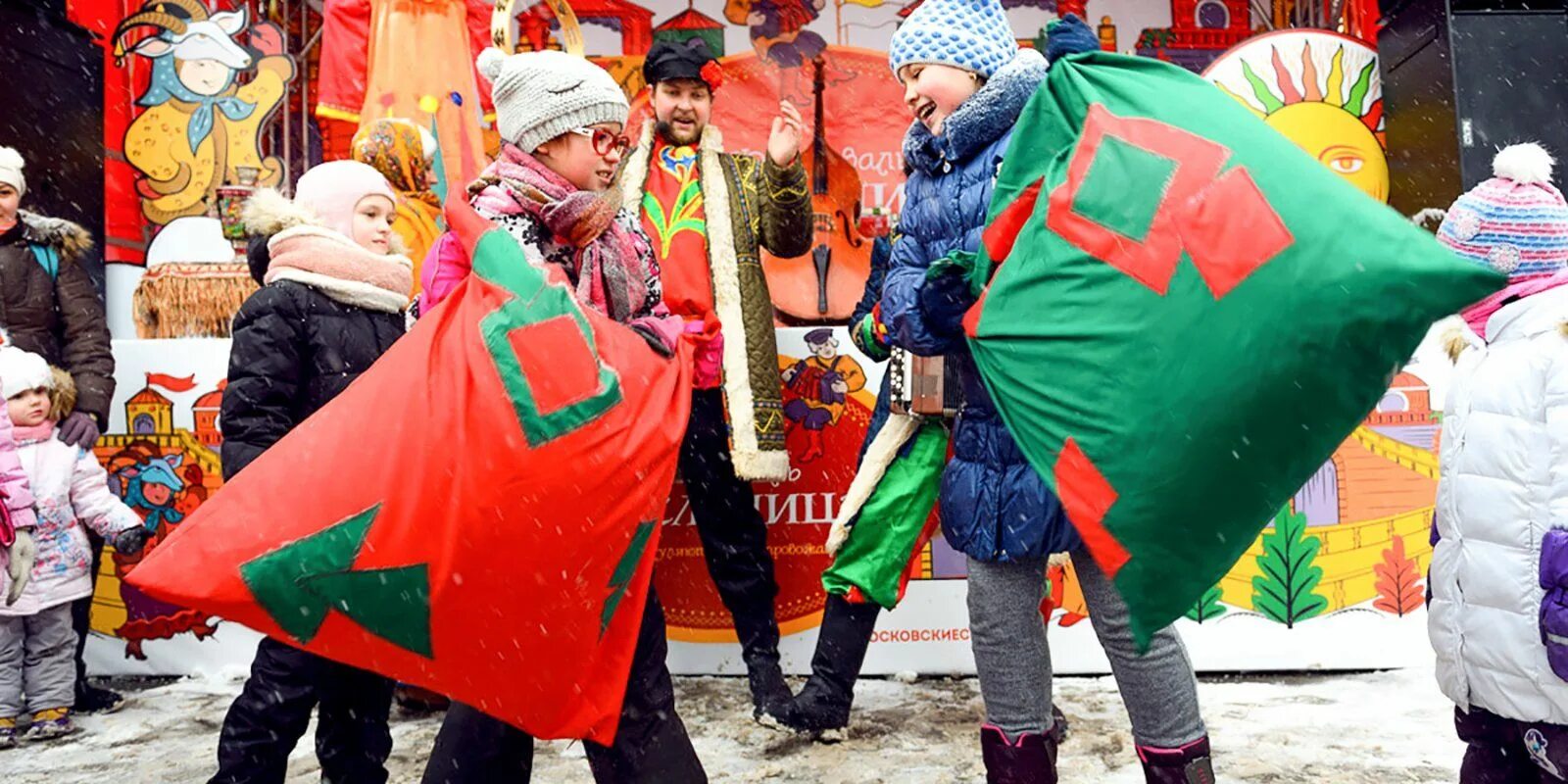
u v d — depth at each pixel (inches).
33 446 127.1
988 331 68.3
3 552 120.0
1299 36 184.5
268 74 190.2
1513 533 77.5
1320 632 139.0
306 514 61.6
